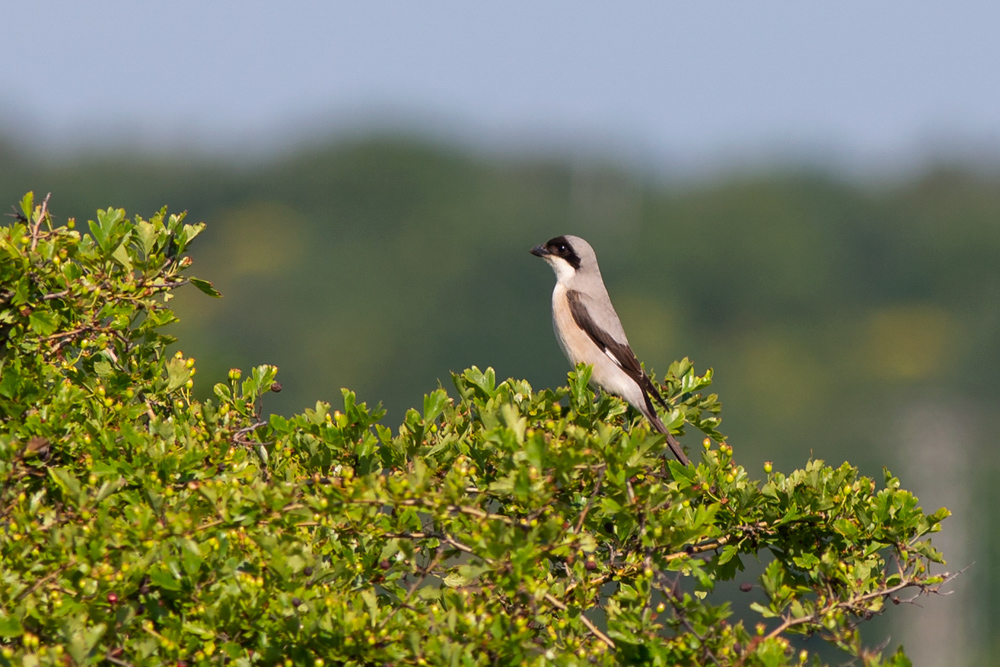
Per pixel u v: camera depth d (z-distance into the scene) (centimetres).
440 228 9250
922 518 998
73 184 10106
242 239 9200
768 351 8919
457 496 848
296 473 1005
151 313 1078
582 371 1095
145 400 1081
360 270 8606
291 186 9838
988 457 6838
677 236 9544
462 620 830
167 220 1098
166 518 858
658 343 8944
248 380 1104
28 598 821
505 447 867
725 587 3169
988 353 8512
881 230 9475
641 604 889
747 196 9669
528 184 10488
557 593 947
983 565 5572
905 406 7969
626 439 872
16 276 1012
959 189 10062
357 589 934
